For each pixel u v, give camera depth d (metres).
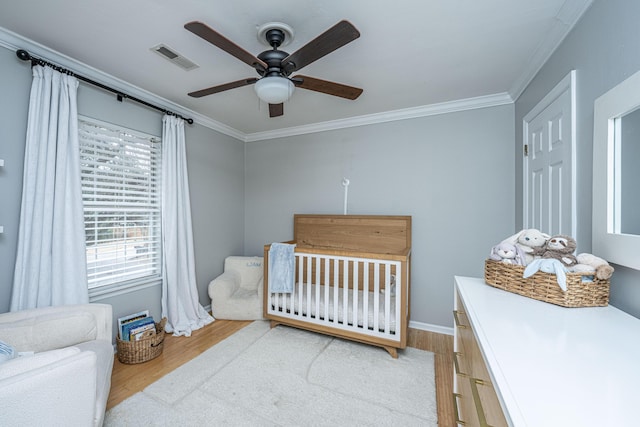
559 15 1.49
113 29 1.67
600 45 1.25
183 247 2.87
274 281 2.71
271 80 1.54
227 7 1.46
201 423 1.58
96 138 2.25
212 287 3.11
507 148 2.60
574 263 1.10
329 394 1.84
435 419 1.63
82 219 2.04
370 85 2.38
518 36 1.69
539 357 0.68
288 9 1.47
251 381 1.97
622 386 0.57
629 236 1.00
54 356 1.01
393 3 1.42
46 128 1.86
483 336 0.79
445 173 2.84
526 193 2.23
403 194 3.02
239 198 3.87
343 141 3.34
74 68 2.05
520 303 1.07
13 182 1.80
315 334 2.73
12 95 1.78
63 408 0.98
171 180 2.75
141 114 2.59
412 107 2.88
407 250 2.72
